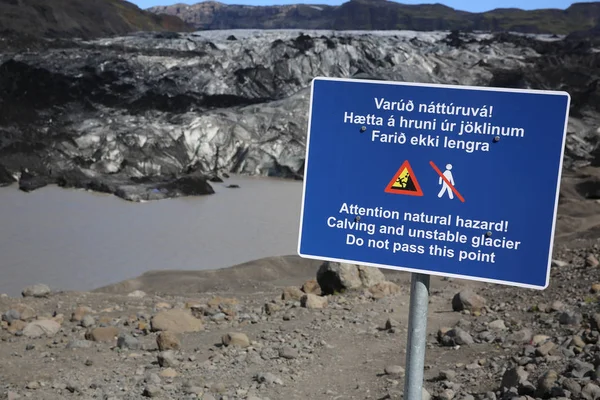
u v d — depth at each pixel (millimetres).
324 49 109062
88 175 57719
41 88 88625
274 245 42031
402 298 14508
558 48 123000
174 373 9562
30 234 42031
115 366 10289
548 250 3896
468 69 98312
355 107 4152
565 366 8148
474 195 3998
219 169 68625
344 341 11180
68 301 15555
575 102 83312
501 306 12820
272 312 13688
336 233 4215
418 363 4047
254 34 154500
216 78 100438
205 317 13609
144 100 89125
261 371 9648
